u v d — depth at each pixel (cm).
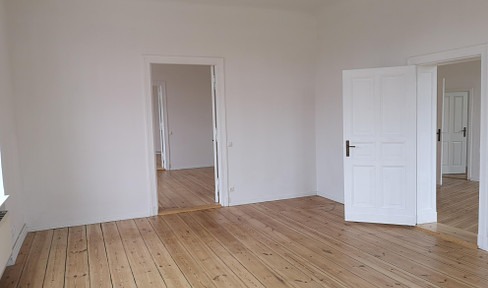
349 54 541
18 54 448
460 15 384
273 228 459
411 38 443
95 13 480
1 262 298
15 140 436
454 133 808
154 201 527
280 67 595
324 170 616
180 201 607
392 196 458
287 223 480
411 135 440
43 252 391
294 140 616
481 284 299
